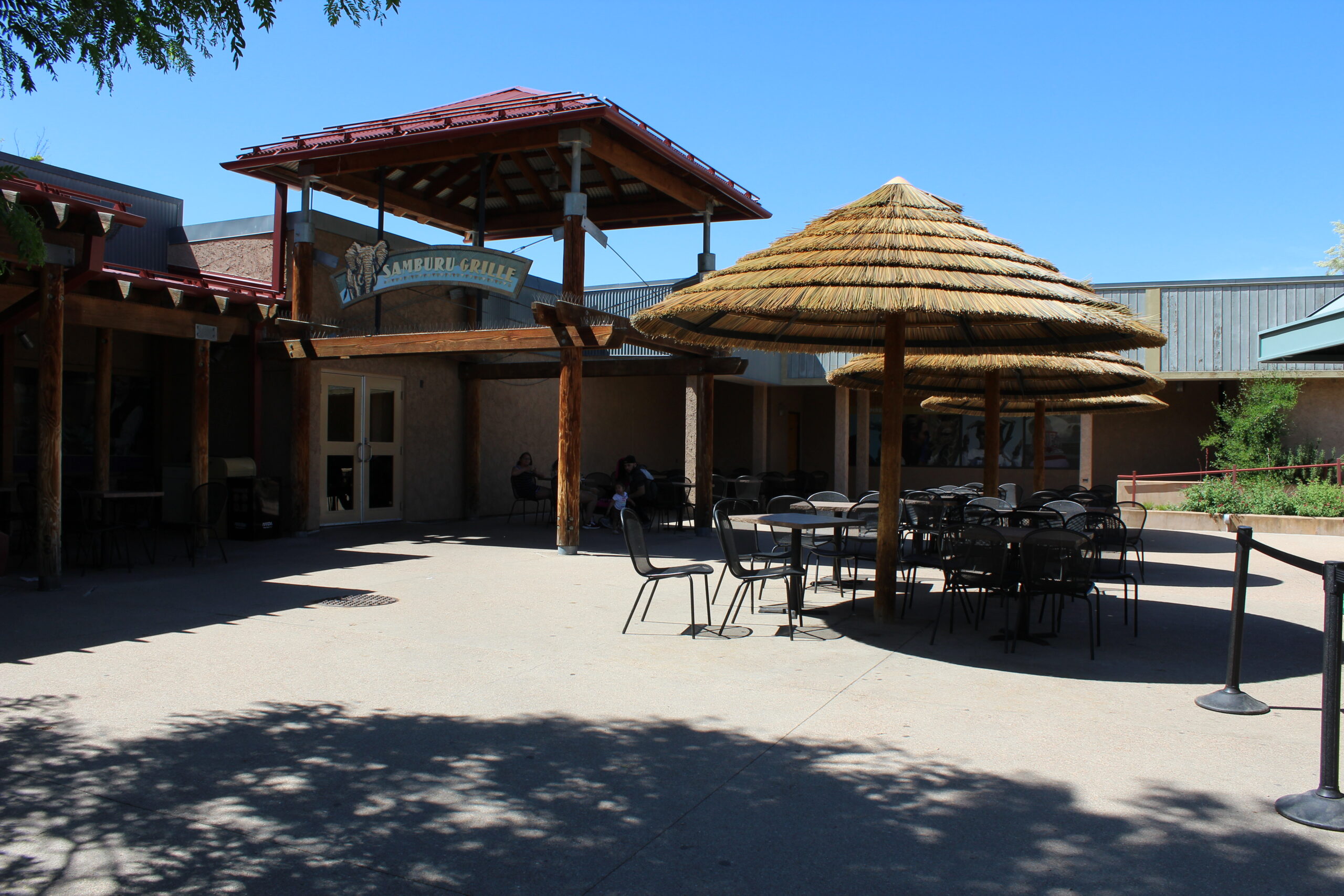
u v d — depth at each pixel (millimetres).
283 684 5281
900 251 6441
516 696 5105
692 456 16219
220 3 5094
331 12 5180
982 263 6402
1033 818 3557
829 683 5438
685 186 12914
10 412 11641
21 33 4902
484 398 16156
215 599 7797
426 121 11781
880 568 7289
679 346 12812
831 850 3283
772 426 24422
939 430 24172
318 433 13047
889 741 4426
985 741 4430
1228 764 4141
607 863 3172
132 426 13648
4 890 2916
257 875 3047
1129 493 17688
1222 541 13703
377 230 12711
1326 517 14820
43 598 7742
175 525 12977
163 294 9828
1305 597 8680
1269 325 18672
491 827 3441
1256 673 5773
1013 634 6785
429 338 11562
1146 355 19328
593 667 5746
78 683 5219
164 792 3715
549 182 14758
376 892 2955
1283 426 18984
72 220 7941
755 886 3027
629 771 4012
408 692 5152
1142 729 4641
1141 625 7297
